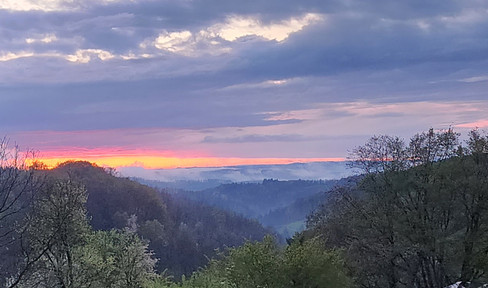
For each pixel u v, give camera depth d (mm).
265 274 20438
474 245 33375
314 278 20297
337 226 41781
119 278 27594
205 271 32531
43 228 20812
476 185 33719
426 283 35875
